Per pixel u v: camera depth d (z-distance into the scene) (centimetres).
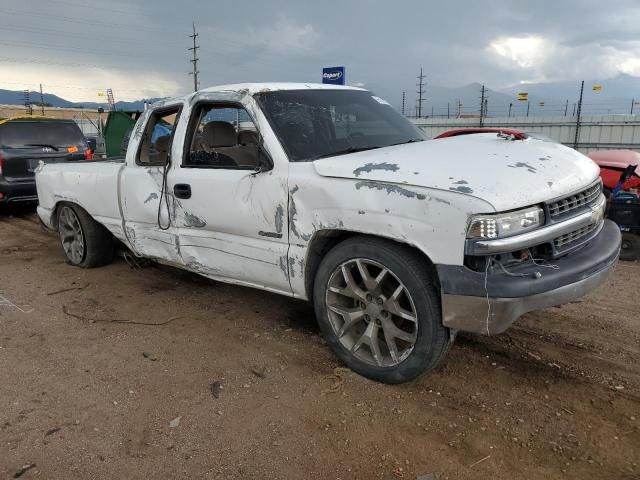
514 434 266
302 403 297
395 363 303
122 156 558
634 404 288
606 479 233
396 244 290
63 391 313
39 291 492
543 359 340
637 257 589
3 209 979
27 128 916
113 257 577
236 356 354
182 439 268
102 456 255
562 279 269
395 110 448
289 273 341
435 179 271
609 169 620
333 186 303
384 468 244
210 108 398
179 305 450
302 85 402
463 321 267
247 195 350
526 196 265
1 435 271
